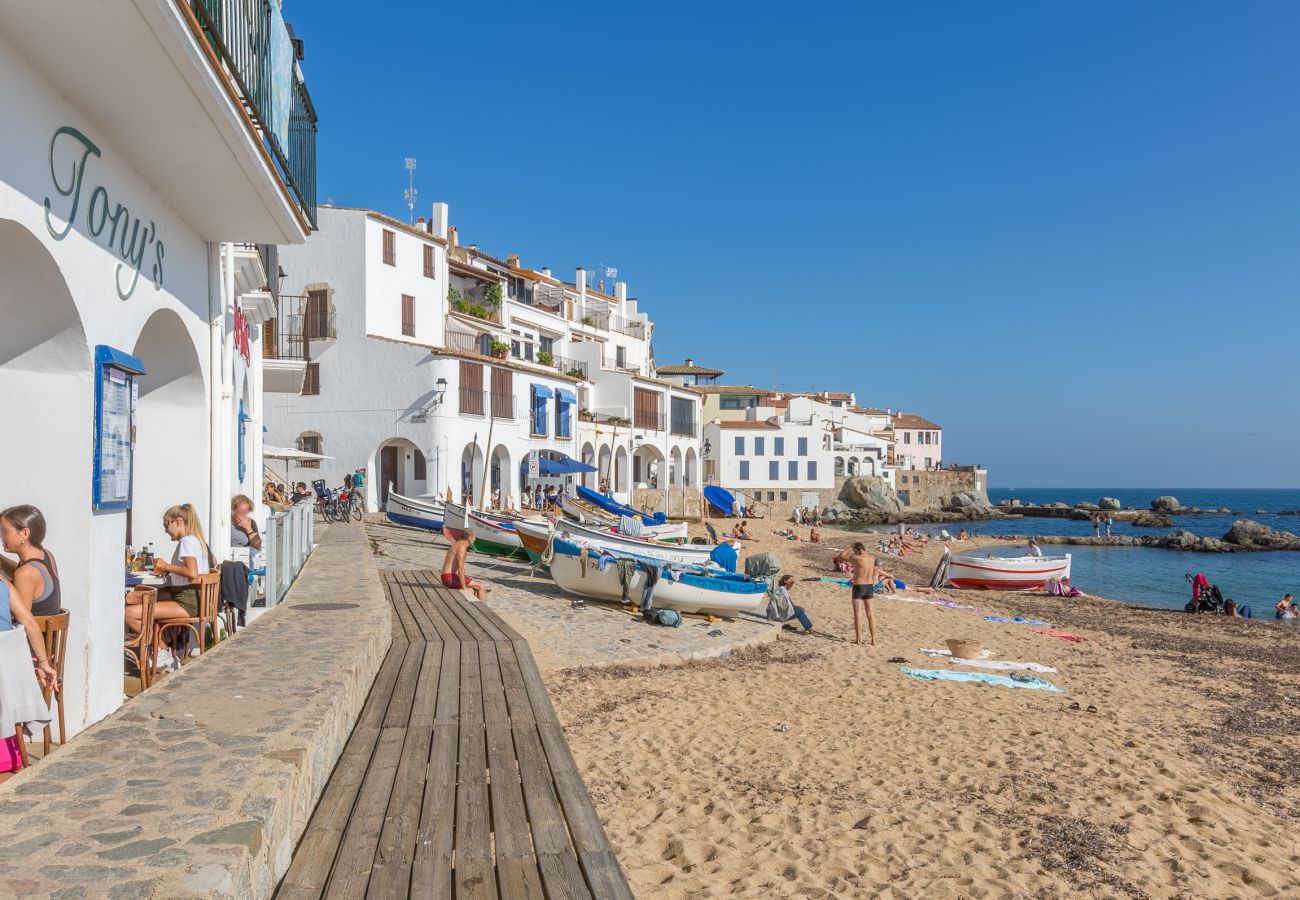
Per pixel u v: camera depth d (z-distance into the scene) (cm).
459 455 3853
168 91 576
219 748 494
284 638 870
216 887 314
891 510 8688
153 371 943
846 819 829
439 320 4434
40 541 554
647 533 3416
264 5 778
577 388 5259
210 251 979
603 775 926
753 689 1352
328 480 3894
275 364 2080
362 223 3925
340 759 639
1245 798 970
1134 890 711
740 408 8656
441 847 488
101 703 619
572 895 430
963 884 700
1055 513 10762
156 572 823
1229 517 11625
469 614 1427
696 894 658
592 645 1576
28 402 596
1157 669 1792
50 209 542
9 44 495
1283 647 2230
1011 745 1104
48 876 320
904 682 1458
